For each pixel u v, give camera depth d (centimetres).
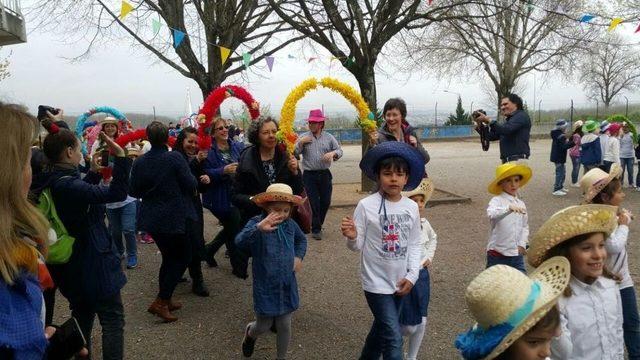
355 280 577
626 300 323
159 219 448
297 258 375
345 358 394
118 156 317
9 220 159
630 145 1289
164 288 466
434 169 1823
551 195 1161
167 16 1115
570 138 1317
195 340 431
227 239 602
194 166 573
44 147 320
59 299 539
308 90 566
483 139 756
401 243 326
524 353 175
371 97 1060
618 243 312
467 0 1226
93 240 327
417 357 391
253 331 376
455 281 565
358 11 1010
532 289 172
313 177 756
